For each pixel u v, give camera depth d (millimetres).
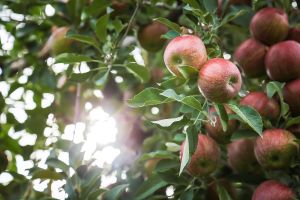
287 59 1337
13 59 1661
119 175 1479
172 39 1236
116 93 1662
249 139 1318
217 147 1235
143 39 1576
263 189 1266
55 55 1538
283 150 1239
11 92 1616
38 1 1561
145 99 1146
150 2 1549
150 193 1328
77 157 1340
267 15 1395
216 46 1226
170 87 1197
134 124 1771
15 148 1599
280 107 1301
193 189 1319
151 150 1645
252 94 1307
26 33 1616
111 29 1555
